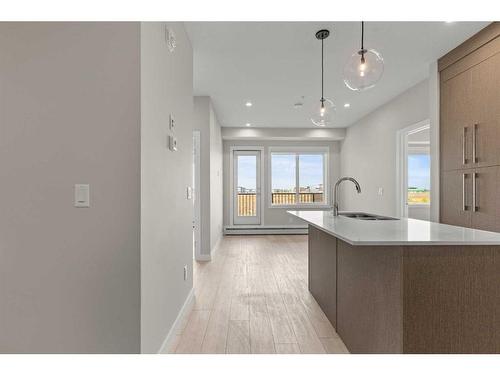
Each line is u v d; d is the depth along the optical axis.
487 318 1.59
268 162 7.78
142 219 1.65
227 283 3.69
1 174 1.62
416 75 4.00
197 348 2.17
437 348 1.56
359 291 2.01
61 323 1.63
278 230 7.63
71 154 1.62
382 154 5.37
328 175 7.82
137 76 1.63
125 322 1.62
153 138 1.86
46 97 1.62
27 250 1.62
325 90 4.57
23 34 1.62
